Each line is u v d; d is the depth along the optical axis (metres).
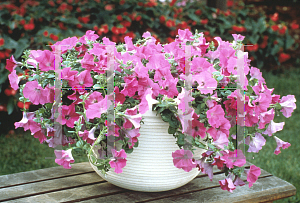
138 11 3.72
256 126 1.14
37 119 1.08
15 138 2.99
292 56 5.92
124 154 0.94
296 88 4.48
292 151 2.76
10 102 2.91
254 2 6.77
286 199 1.96
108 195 1.16
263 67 5.39
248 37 4.49
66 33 3.26
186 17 4.23
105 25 3.25
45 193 1.17
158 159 1.04
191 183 1.28
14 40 3.19
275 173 2.30
